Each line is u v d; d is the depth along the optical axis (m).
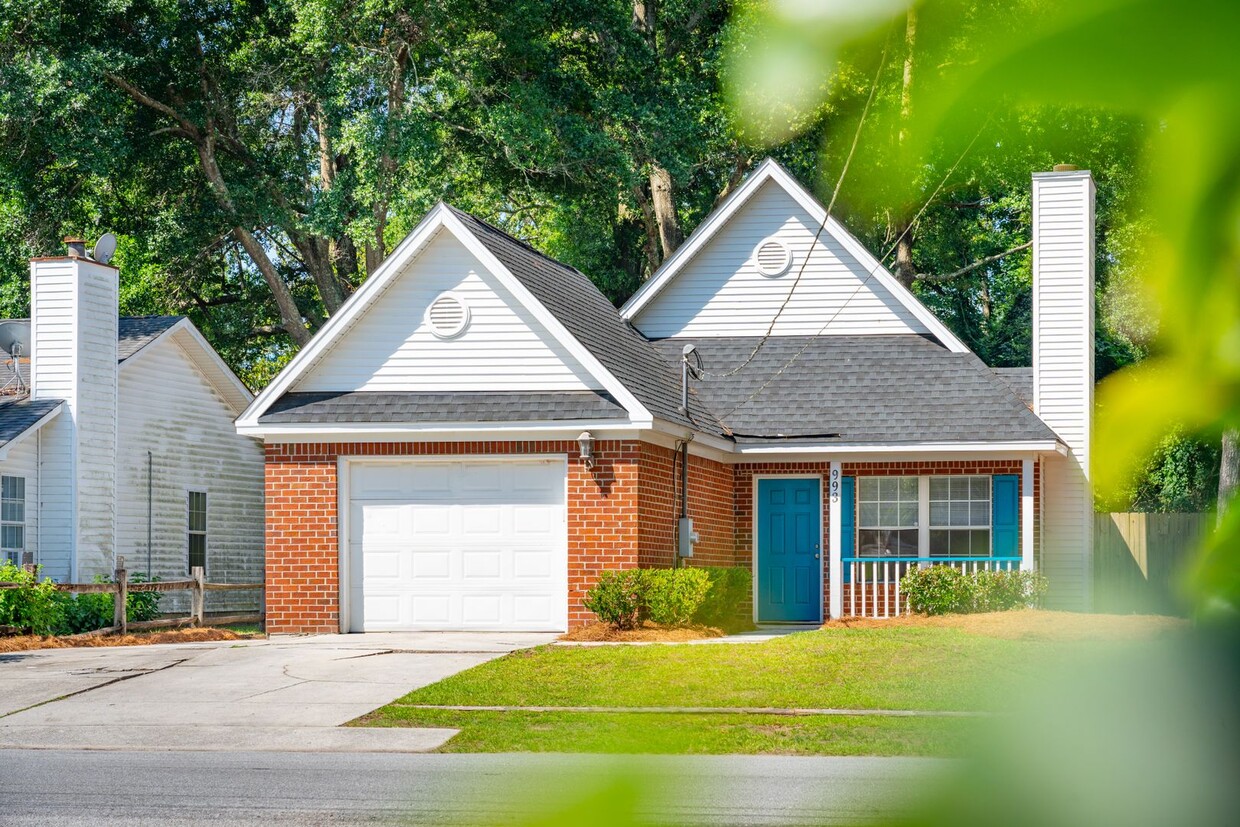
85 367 26.66
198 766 12.34
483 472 21.80
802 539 24.34
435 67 36.00
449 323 22.22
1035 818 0.65
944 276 37.97
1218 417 0.62
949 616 20.89
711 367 25.72
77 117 33.22
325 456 22.05
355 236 34.56
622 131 36.03
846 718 13.95
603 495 21.17
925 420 23.62
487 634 21.34
